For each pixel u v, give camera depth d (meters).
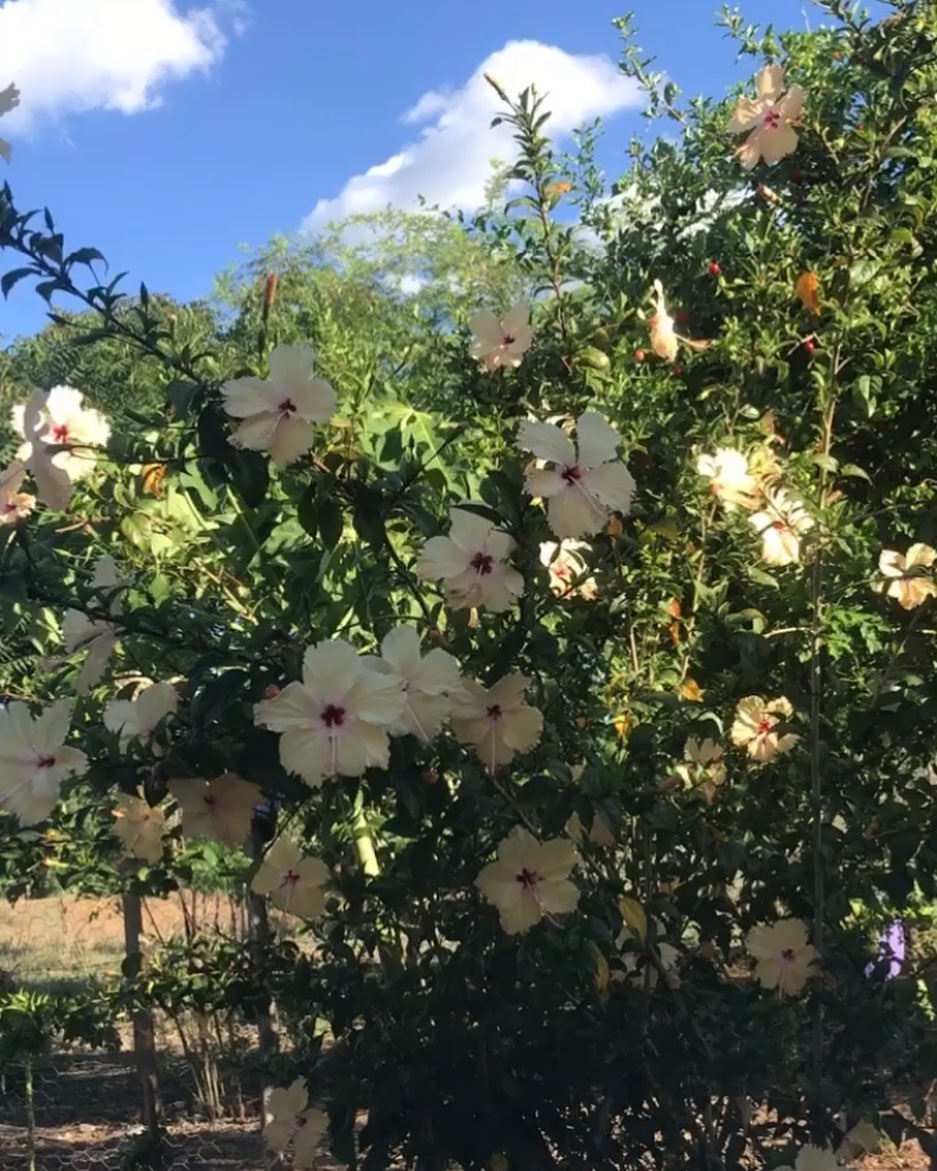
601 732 2.29
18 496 1.92
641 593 2.28
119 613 2.01
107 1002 2.74
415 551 2.26
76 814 2.57
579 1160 2.10
